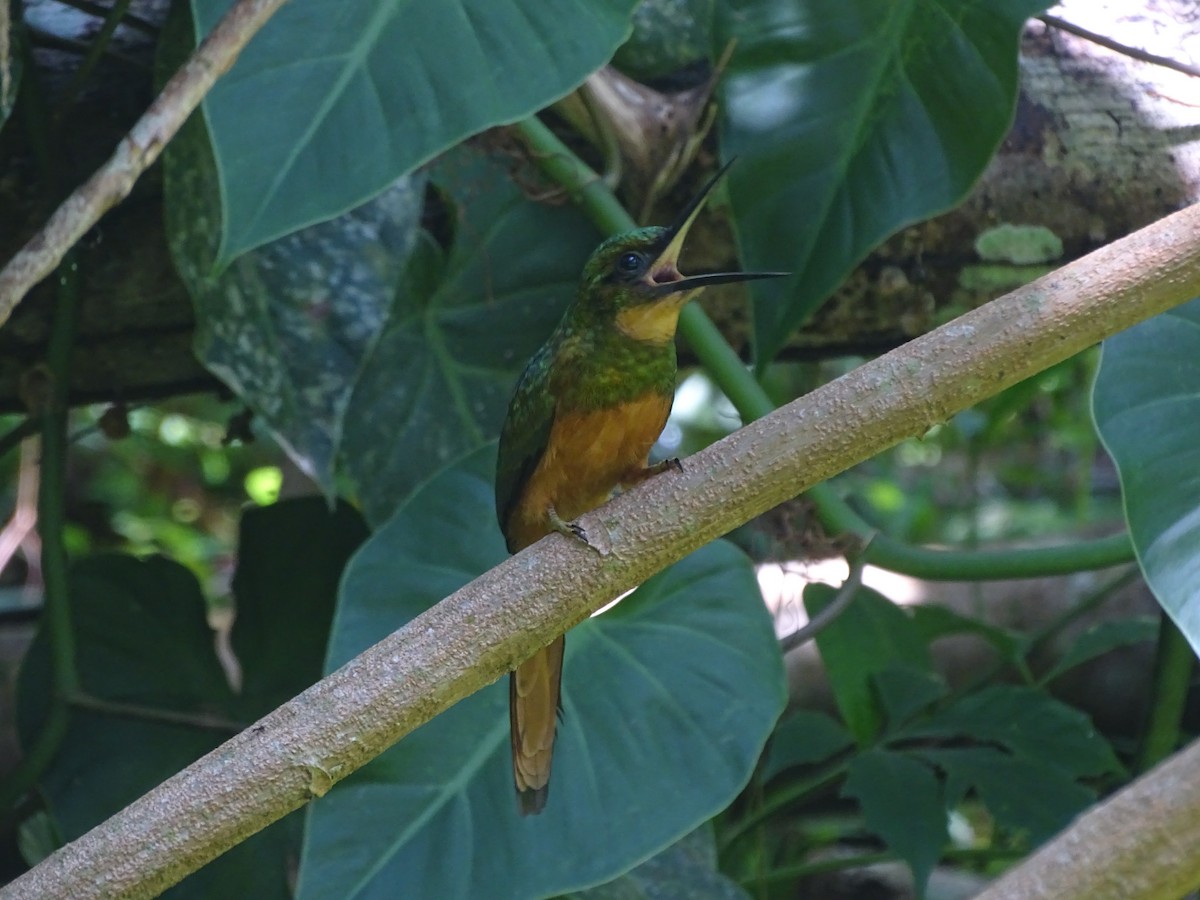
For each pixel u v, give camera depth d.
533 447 5.05
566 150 6.09
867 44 5.77
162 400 6.90
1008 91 5.57
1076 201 6.39
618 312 4.96
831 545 6.21
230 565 13.40
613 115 6.16
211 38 3.31
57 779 6.44
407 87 4.26
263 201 4.07
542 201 6.32
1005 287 6.53
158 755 6.54
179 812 3.47
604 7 4.48
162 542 12.94
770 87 5.82
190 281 5.43
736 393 5.86
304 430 5.51
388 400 6.36
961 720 6.97
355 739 3.56
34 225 6.07
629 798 4.93
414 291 6.42
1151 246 3.72
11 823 7.66
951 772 6.68
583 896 5.58
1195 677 7.67
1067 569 5.89
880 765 6.71
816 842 8.77
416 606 5.25
